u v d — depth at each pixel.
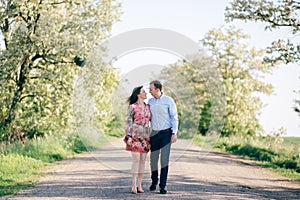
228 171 14.84
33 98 19.52
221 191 10.17
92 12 20.20
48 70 19.89
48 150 18.00
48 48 18.86
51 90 19.52
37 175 12.36
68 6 20.11
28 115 19.34
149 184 10.91
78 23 19.73
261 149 22.28
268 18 17.47
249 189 10.83
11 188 10.00
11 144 17.20
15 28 19.16
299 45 17.61
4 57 18.22
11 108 19.20
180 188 10.38
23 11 18.20
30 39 18.83
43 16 18.84
